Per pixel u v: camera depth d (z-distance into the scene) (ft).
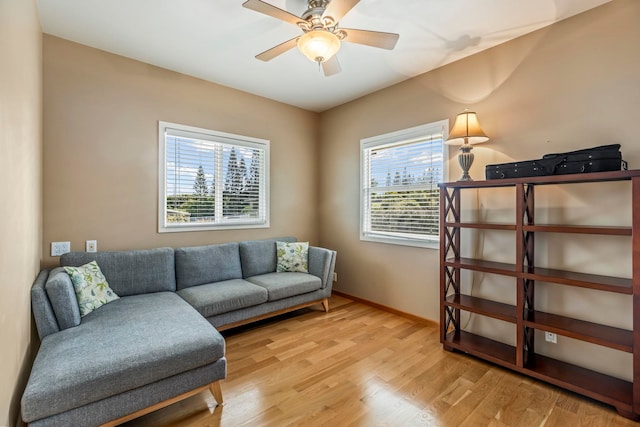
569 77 7.27
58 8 6.98
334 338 9.09
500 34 7.98
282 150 13.32
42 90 7.86
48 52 8.05
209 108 11.10
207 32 7.97
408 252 10.84
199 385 5.73
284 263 11.85
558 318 7.10
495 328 8.54
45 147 8.01
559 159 6.51
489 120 8.70
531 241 7.59
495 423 5.53
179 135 10.44
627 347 5.61
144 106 9.68
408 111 10.80
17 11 4.85
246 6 5.44
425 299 10.34
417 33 7.92
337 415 5.74
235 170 11.97
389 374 7.14
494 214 8.56
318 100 13.00
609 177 5.75
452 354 8.14
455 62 9.47
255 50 8.89
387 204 11.68
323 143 14.38
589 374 6.70
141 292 8.69
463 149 8.38
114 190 9.18
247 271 11.16
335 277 13.79
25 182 5.51
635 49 6.39
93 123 8.79
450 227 8.68
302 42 6.03
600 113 6.84
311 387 6.61
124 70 9.29
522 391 6.51
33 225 6.46
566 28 7.31
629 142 6.48
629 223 6.41
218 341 5.92
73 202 8.49
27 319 5.71
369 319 10.69
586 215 6.97
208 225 11.18
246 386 6.63
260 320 10.49
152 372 5.13
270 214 12.95
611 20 6.68
